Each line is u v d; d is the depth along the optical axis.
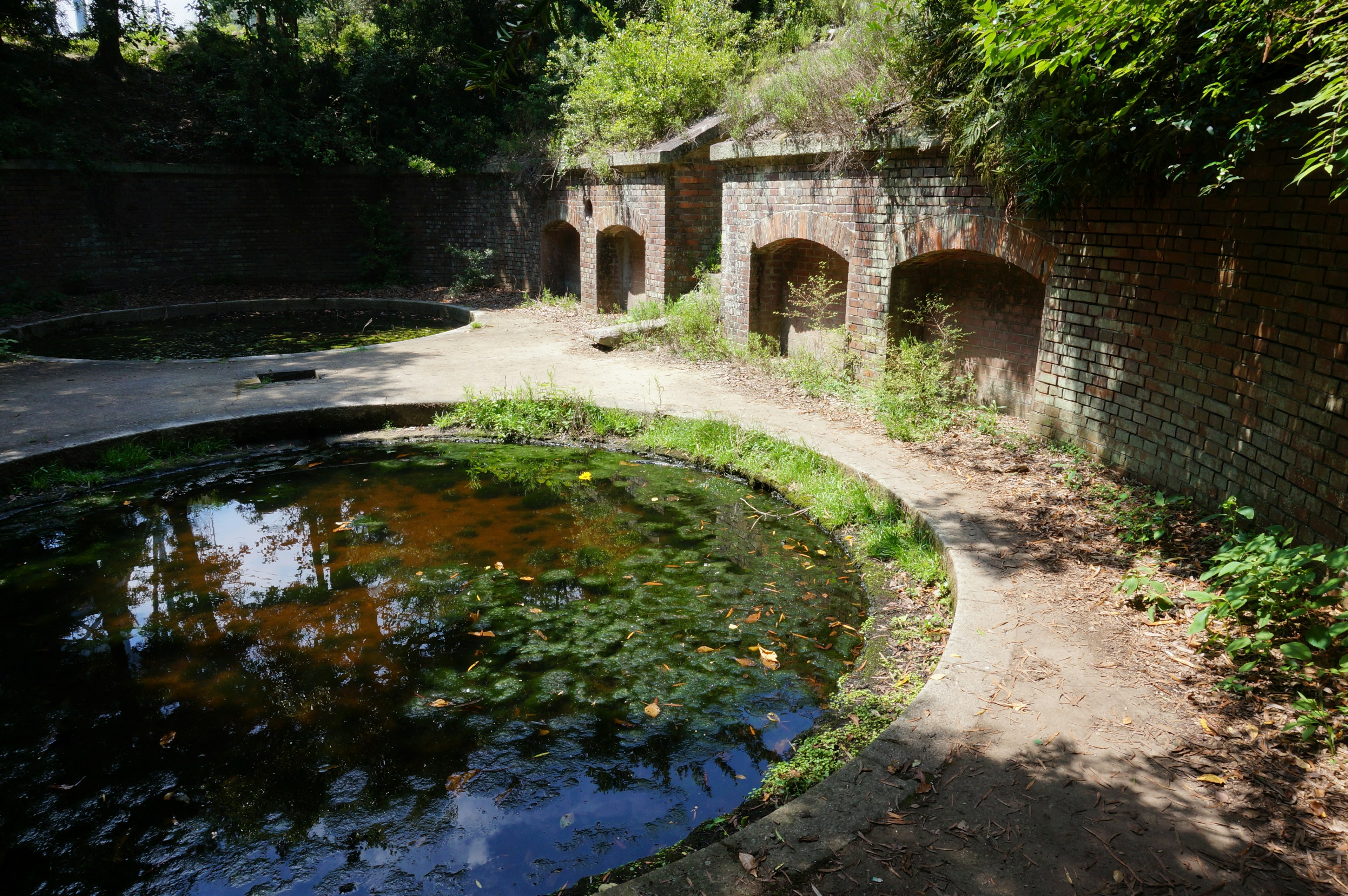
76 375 10.08
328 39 20.05
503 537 6.19
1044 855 2.62
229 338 13.46
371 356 11.12
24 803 3.53
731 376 9.75
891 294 8.21
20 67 15.95
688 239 12.54
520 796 3.52
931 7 6.88
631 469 7.70
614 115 13.77
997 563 4.78
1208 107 4.65
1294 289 4.37
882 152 7.93
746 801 3.35
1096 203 6.09
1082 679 3.59
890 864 2.60
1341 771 2.93
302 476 7.62
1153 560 4.70
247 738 3.93
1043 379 6.89
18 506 6.86
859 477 6.46
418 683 4.36
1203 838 2.67
